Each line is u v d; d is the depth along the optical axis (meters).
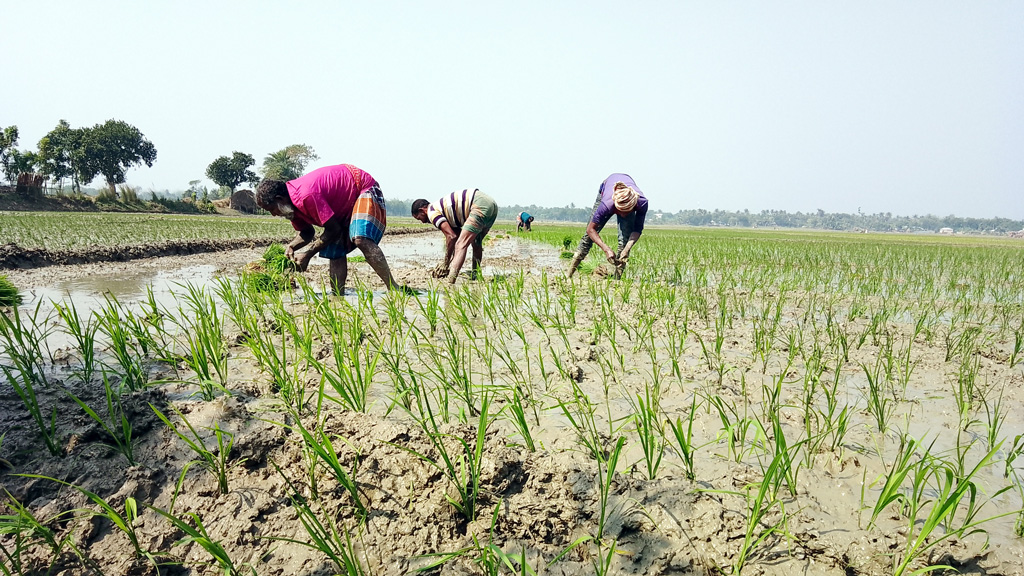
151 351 4.20
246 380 3.58
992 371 4.22
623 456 2.73
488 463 2.42
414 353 4.28
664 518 2.22
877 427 3.14
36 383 3.47
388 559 2.00
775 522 2.19
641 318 5.46
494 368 4.00
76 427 2.77
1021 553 2.05
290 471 2.51
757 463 2.67
